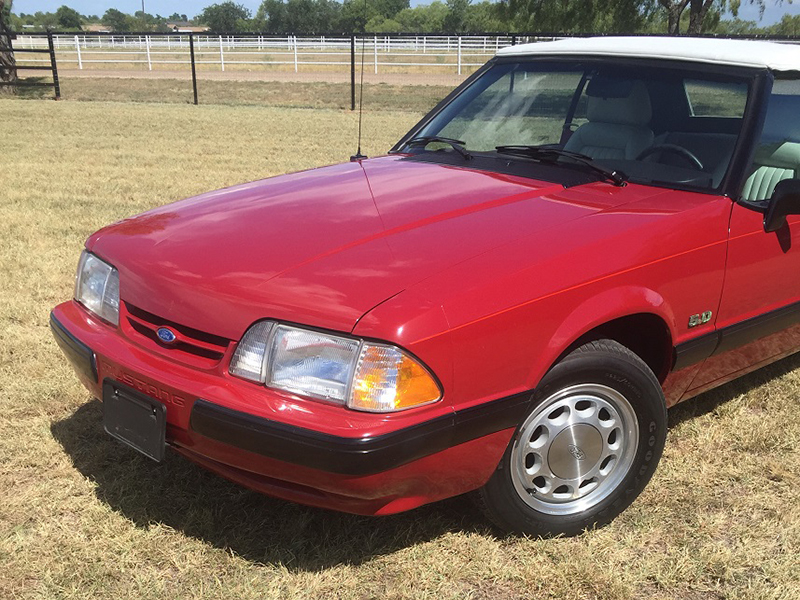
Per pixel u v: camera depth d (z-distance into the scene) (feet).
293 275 7.55
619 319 8.66
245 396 7.22
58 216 23.35
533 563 8.28
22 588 7.79
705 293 9.23
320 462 6.81
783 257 10.21
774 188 10.03
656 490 9.68
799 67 10.68
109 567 8.10
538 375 7.71
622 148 10.55
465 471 7.56
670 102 10.50
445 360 7.09
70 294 16.43
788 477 10.03
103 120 50.47
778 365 13.39
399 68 92.48
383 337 6.87
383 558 8.36
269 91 72.95
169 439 7.79
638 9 91.66
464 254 7.78
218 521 8.87
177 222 9.25
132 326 8.37
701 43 11.03
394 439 6.83
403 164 11.12
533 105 11.57
